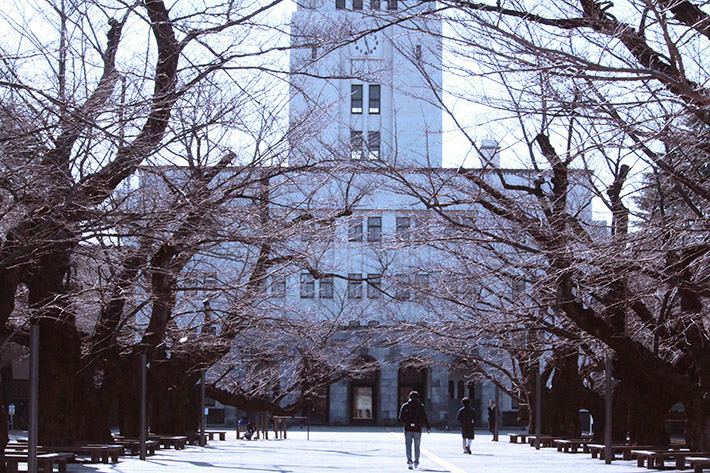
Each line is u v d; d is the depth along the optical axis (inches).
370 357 2837.1
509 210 705.0
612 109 484.1
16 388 2390.5
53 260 776.9
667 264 655.8
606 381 951.6
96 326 920.3
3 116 489.1
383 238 929.5
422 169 717.3
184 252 731.4
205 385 1360.7
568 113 501.4
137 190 596.7
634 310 836.6
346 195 845.2
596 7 452.4
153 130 582.9
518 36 422.0
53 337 804.6
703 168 603.8
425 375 2992.1
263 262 906.1
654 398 978.1
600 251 588.4
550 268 695.1
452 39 462.6
